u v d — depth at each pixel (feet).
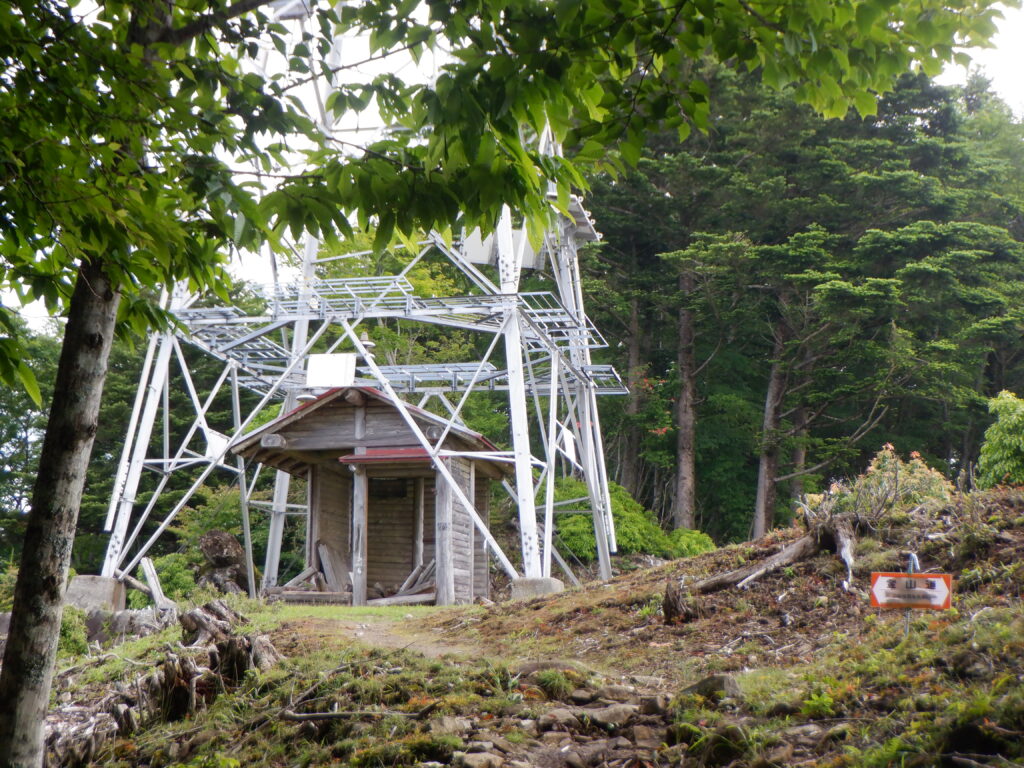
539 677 22.44
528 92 13.39
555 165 14.94
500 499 94.84
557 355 63.41
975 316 113.50
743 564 34.37
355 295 59.41
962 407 113.29
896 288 103.86
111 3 14.38
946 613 23.57
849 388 105.81
